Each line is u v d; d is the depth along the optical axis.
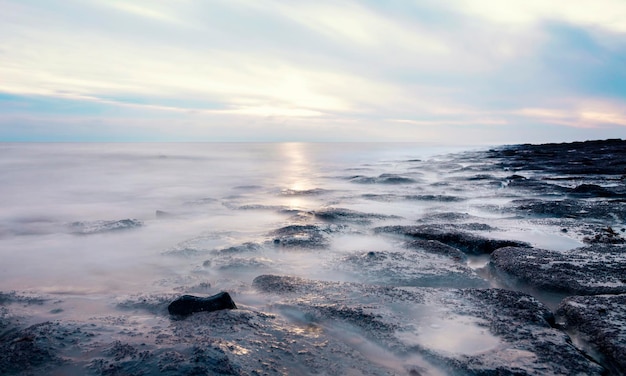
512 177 18.94
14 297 5.50
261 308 5.20
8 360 3.65
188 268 7.16
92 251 8.35
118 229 10.02
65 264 7.54
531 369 3.66
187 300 4.90
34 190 18.72
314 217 11.14
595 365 3.74
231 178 24.14
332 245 8.23
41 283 6.52
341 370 3.76
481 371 3.64
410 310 4.91
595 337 4.20
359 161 40.47
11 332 4.50
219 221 11.21
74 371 3.52
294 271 6.80
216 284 6.10
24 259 7.87
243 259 7.21
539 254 6.96
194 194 17.52
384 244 8.40
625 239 8.04
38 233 9.97
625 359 3.75
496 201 13.29
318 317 4.79
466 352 3.98
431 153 59.47
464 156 43.16
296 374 3.64
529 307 4.91
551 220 9.95
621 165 22.81
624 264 6.35
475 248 8.09
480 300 5.15
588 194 13.63
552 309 5.35
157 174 26.55
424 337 4.29
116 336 4.17
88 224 10.53
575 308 4.75
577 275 5.94
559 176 19.53
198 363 3.47
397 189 17.11
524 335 4.26
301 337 4.36
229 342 4.02
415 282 6.18
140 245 8.77
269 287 5.77
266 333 4.36
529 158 32.16
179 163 36.47
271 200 14.99
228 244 8.46
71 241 9.16
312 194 15.98
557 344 4.08
